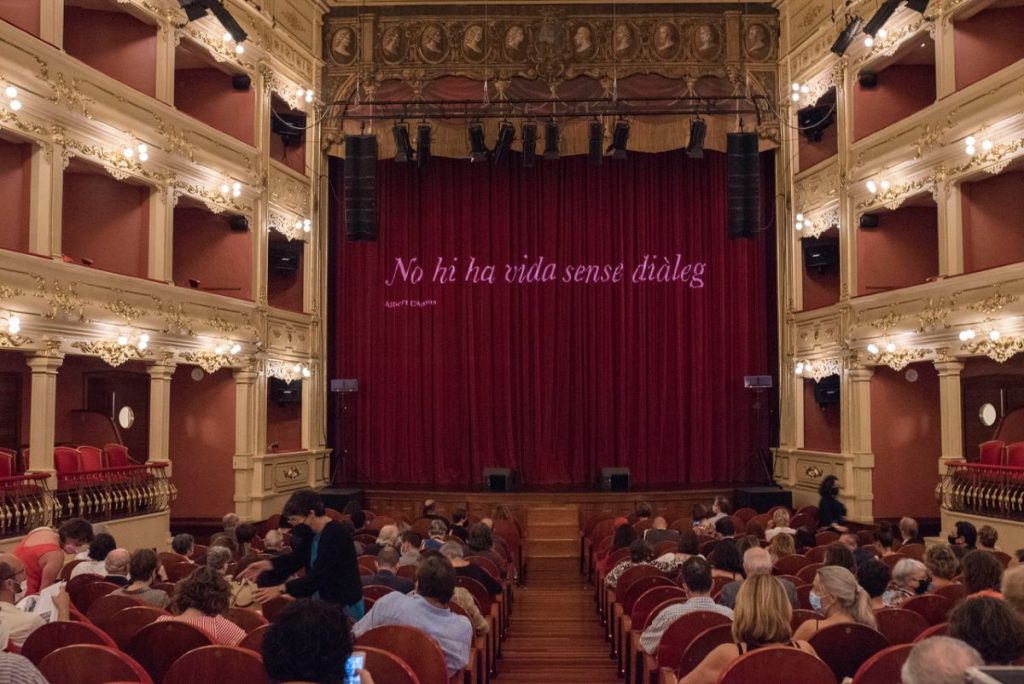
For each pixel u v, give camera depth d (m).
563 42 21.75
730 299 22.89
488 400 22.92
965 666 2.56
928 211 19.06
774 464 22.16
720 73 21.77
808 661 4.16
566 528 19.77
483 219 23.09
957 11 16.02
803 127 21.25
